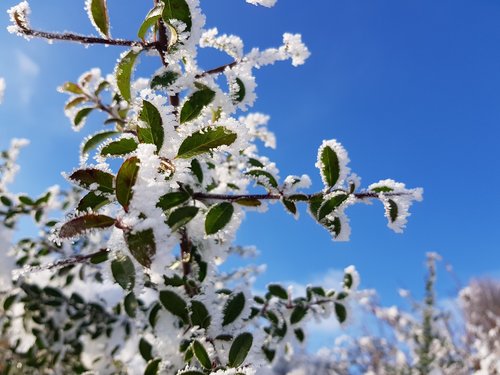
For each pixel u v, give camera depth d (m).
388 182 0.19
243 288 0.22
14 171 0.57
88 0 0.20
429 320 0.87
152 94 0.16
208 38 0.27
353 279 0.33
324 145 0.20
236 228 0.25
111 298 0.48
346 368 1.06
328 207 0.19
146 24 0.20
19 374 0.55
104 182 0.16
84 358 0.48
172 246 0.13
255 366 0.18
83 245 0.47
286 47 0.28
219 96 0.23
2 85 0.34
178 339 0.23
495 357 0.64
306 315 0.31
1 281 0.42
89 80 0.34
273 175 0.22
